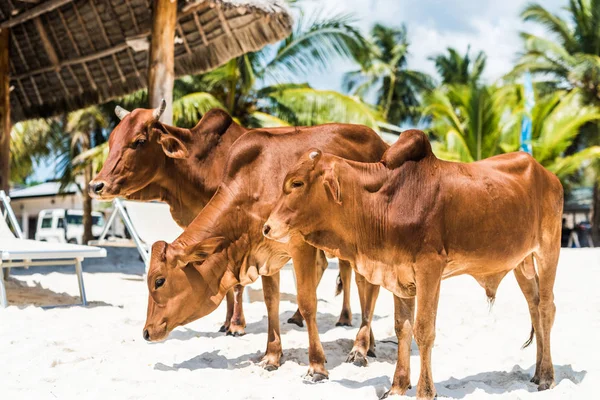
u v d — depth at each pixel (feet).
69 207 112.57
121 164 18.29
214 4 31.60
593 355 16.84
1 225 27.84
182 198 19.02
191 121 70.23
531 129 85.51
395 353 17.85
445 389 14.02
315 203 13.12
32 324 19.58
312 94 68.03
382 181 13.05
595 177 99.19
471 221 12.99
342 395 13.46
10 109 45.80
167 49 33.73
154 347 17.65
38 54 42.27
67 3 38.91
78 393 13.41
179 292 14.84
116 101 76.18
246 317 22.59
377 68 130.31
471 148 88.79
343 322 21.27
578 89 94.79
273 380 14.96
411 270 12.91
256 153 15.75
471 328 20.27
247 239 15.46
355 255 13.34
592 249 44.57
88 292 27.48
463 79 119.75
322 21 67.77
